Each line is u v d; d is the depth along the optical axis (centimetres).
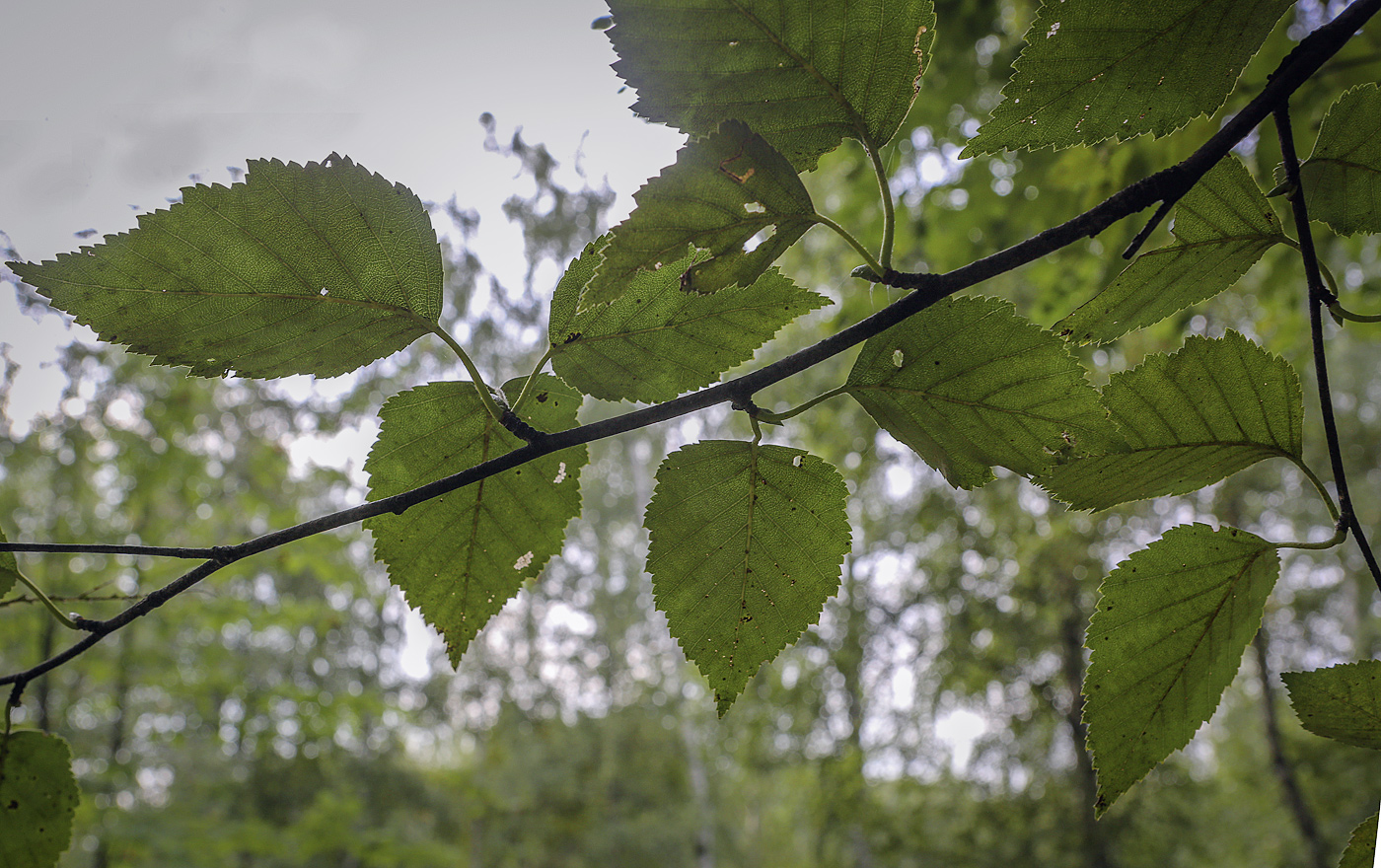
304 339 16
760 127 15
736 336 17
